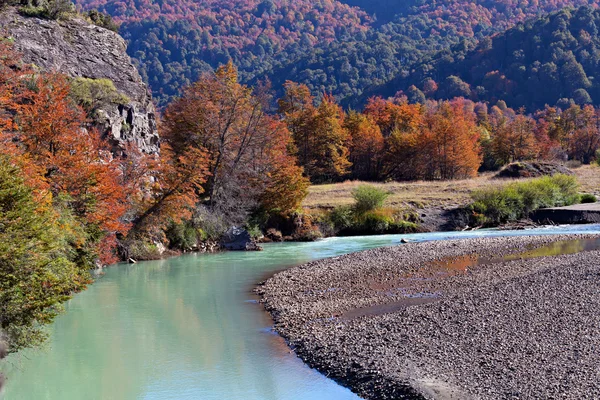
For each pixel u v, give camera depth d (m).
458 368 14.48
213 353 17.41
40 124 29.58
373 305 21.94
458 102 154.75
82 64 46.22
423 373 14.34
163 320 21.28
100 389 14.88
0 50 35.03
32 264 16.25
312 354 16.77
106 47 49.91
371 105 110.56
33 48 42.06
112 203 31.45
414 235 47.94
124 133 42.72
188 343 18.42
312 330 18.95
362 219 51.03
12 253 15.67
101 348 18.11
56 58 43.69
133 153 39.31
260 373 15.65
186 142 51.38
